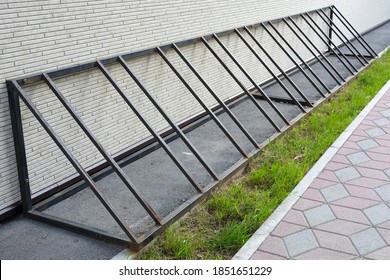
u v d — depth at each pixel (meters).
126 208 4.34
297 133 6.02
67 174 4.68
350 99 7.54
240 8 7.41
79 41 4.64
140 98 5.57
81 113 4.81
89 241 3.77
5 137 4.06
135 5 5.29
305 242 3.68
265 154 5.28
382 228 3.86
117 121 5.26
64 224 3.92
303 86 8.46
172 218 3.90
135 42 5.38
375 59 10.31
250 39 7.88
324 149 5.50
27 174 4.13
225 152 5.62
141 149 5.57
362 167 5.01
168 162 5.34
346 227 3.88
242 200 4.29
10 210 4.13
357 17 13.88
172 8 5.90
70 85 4.64
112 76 5.11
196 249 3.65
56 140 3.86
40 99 4.35
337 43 12.20
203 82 5.58
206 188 4.42
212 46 6.84
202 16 6.52
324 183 4.66
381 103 7.25
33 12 4.13
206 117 6.71
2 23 3.88
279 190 4.50
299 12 9.68
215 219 4.09
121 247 3.68
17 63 4.06
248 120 6.70
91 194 4.61
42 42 4.26
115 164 3.94
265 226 3.90
